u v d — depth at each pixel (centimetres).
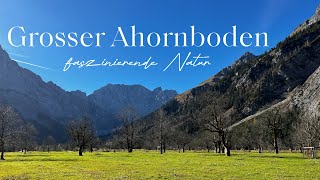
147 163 6128
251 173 4031
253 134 15175
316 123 11112
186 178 3575
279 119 11188
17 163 6656
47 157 9675
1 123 9350
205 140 14600
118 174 4059
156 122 13788
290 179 3428
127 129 14388
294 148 15575
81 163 6372
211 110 9681
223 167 4975
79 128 11950
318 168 4641
